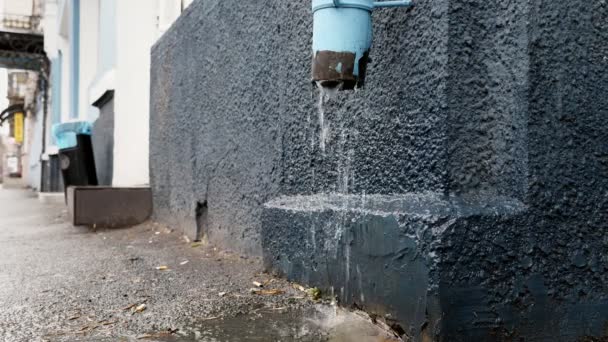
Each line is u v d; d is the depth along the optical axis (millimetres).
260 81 2648
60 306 2033
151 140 4832
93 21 9242
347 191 1938
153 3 5547
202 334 1663
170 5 5344
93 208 4641
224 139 3113
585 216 1496
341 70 1497
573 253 1480
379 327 1604
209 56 3354
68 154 6016
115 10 5637
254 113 2725
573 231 1483
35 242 3949
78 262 3000
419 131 1571
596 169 1511
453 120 1497
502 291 1409
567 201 1480
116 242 3820
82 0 9180
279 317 1809
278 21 2469
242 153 2869
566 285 1472
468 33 1509
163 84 4414
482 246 1396
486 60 1521
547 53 1471
